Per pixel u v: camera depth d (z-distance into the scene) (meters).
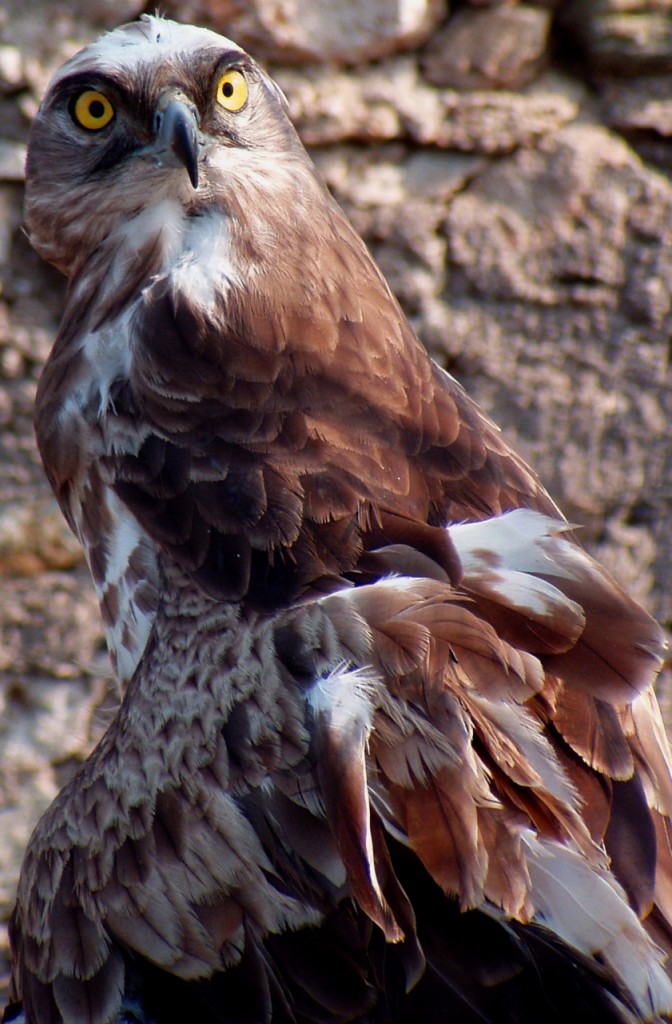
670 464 15.69
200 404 7.79
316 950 6.86
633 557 15.74
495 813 6.54
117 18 14.63
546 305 15.51
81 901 7.32
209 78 8.56
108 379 8.22
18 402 14.87
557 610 6.89
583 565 7.16
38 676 15.11
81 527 8.41
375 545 7.25
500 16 15.26
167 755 7.10
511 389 15.50
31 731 15.08
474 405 8.54
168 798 7.07
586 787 6.86
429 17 15.19
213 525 7.48
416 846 6.47
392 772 6.54
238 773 6.88
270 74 14.88
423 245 15.26
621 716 7.10
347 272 8.30
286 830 6.77
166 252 8.43
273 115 8.85
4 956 15.09
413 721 6.57
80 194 8.73
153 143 8.51
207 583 7.35
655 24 15.47
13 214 14.70
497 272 15.40
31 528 14.93
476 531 7.23
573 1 15.41
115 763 7.29
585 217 15.47
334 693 6.65
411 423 7.87
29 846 7.69
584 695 6.97
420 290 15.27
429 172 15.36
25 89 14.56
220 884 6.94
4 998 15.05
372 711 6.60
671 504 15.76
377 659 6.70
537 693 6.86
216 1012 7.08
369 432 7.73
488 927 6.69
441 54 15.30
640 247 15.57
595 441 15.61
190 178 8.25
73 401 8.34
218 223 8.37
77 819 7.39
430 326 15.30
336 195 15.13
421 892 6.73
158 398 7.88
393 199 15.26
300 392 7.80
